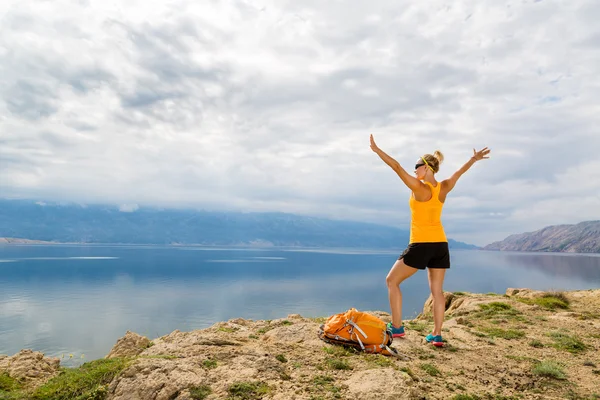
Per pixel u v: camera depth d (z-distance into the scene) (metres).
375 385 4.27
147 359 4.67
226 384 4.26
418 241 6.04
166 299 185.88
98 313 151.25
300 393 4.20
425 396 4.34
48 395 4.35
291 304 170.00
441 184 6.04
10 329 122.25
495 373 5.50
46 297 191.00
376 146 5.74
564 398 4.81
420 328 7.93
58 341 106.69
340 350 5.64
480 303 11.62
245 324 8.21
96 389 4.22
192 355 5.10
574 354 6.76
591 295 13.88
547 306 11.80
